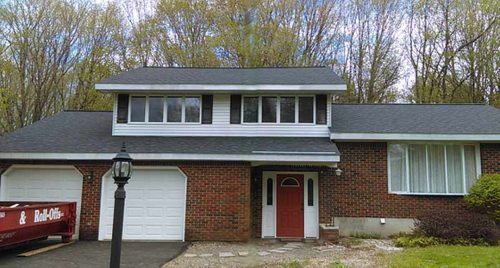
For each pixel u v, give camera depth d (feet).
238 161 41.37
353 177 44.19
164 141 45.06
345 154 44.62
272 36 89.25
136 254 33.42
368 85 91.30
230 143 44.14
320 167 44.24
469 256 30.30
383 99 91.09
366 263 28.96
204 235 40.73
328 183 44.16
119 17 95.81
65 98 93.45
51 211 35.78
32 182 42.70
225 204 41.09
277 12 91.40
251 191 44.57
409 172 44.21
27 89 89.86
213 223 40.91
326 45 92.07
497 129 43.21
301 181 45.01
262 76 51.19
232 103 47.55
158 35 93.61
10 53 86.74
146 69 55.31
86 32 94.02
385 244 38.19
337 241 39.86
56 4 91.76
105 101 92.32
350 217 43.57
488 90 84.12
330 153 40.19
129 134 47.32
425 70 89.66
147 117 47.73
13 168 42.60
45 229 35.81
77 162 42.22
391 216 43.42
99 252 33.99
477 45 84.69
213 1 92.73
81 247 36.40
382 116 49.62
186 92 47.32
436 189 43.83
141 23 94.68
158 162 41.86
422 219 39.45
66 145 43.32
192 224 40.96
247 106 47.67
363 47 92.17
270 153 40.57
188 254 33.71
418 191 43.86
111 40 95.14
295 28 91.04
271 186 45.01
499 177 41.09
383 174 44.09
